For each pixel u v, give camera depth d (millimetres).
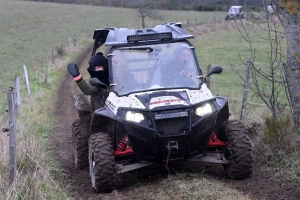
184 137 6793
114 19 67250
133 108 6902
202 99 7105
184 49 7824
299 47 7473
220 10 70312
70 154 10516
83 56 39000
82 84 7727
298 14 7410
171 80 7523
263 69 27781
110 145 7086
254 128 9492
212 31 54000
